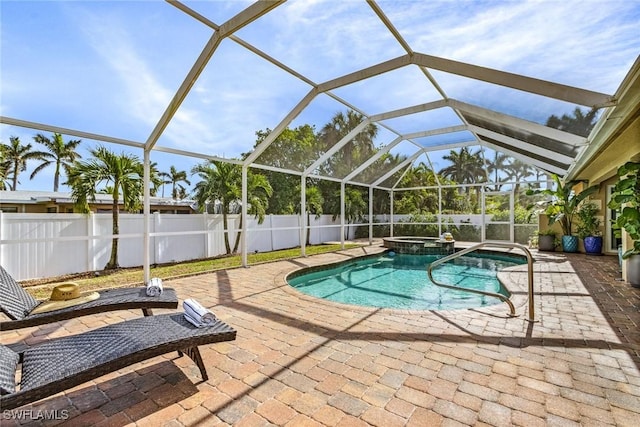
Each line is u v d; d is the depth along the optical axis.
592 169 8.58
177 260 9.49
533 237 12.22
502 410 2.24
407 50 4.54
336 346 3.30
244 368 2.85
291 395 2.44
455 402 2.34
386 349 3.22
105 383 2.61
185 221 9.70
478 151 11.93
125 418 2.18
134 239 8.52
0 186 9.23
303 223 9.97
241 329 3.79
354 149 9.38
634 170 5.17
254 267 8.08
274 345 3.33
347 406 2.30
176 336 2.50
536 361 2.95
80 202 7.57
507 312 4.37
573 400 2.34
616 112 3.96
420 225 15.57
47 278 6.96
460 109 6.48
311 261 9.06
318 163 9.31
